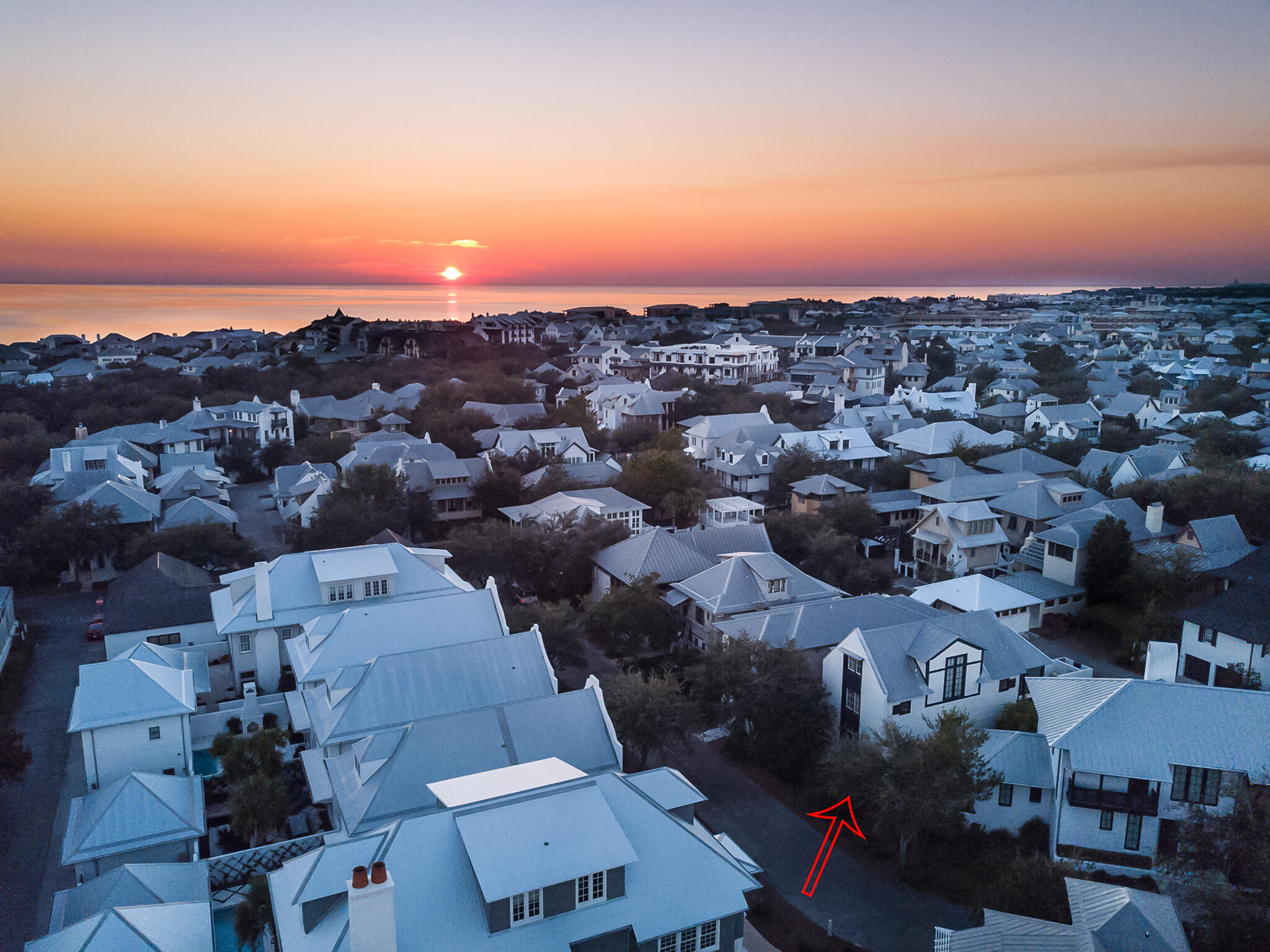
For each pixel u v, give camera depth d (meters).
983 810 38.72
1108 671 54.25
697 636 56.47
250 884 32.47
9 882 35.31
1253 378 164.62
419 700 39.34
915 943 32.66
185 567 63.34
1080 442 100.88
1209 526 62.53
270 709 46.97
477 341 199.62
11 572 67.25
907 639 43.78
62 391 130.25
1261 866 27.22
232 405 117.12
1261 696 35.62
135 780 35.16
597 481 88.31
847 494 81.81
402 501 79.31
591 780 29.14
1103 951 24.83
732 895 27.42
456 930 24.48
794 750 42.34
